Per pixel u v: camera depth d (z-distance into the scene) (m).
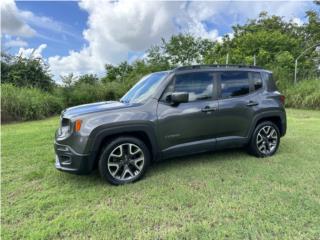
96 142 3.46
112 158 3.62
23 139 6.61
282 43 25.02
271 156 4.77
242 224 2.61
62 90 14.66
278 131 4.90
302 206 2.92
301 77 15.81
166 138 3.89
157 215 2.83
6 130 8.25
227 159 4.65
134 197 3.27
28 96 11.63
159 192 3.38
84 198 3.27
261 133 4.73
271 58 22.92
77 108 3.97
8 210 3.00
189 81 4.12
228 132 4.40
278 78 14.75
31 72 14.16
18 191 3.51
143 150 3.77
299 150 5.10
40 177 3.98
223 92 4.36
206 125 4.16
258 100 4.64
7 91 11.15
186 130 4.02
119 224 2.68
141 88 4.35
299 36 28.14
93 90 15.46
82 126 3.45
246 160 4.57
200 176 3.89
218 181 3.69
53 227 2.64
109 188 3.54
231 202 3.06
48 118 11.71
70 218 2.80
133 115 3.66
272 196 3.18
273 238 2.38
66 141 3.52
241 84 4.55
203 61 31.33
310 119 9.12
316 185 3.48
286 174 3.88
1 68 13.59
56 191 3.49
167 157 3.99
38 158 4.95
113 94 16.03
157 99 3.89
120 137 3.65
